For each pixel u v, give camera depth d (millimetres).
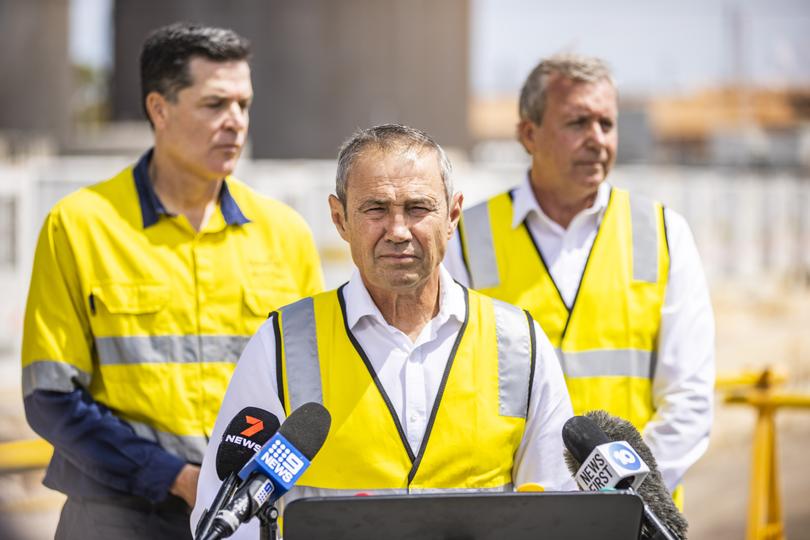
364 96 54594
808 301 40500
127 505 9836
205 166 10148
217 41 10164
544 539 6379
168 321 10047
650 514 6656
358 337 7773
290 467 6551
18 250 22609
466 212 11117
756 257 42156
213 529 6297
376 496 6133
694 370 10352
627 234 10711
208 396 10070
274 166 32438
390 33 55156
